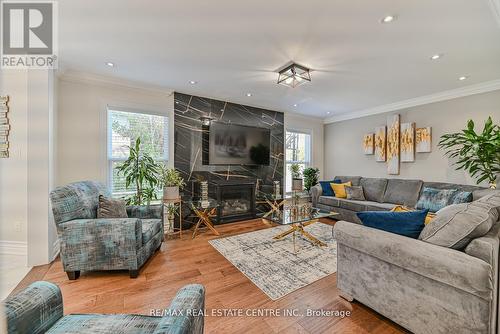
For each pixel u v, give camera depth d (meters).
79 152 3.11
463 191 3.21
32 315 0.91
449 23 1.96
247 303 1.78
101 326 0.97
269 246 2.98
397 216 1.62
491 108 3.36
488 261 1.18
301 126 5.66
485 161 3.05
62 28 2.06
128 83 3.40
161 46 2.39
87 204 2.38
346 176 5.23
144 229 2.48
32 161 2.44
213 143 4.16
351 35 2.15
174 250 2.85
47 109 2.52
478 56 2.56
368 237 1.60
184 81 3.38
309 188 5.42
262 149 4.75
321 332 1.47
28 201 2.42
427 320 1.33
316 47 2.38
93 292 1.91
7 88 2.42
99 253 2.13
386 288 1.53
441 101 3.89
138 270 2.23
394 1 1.70
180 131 3.92
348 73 3.04
